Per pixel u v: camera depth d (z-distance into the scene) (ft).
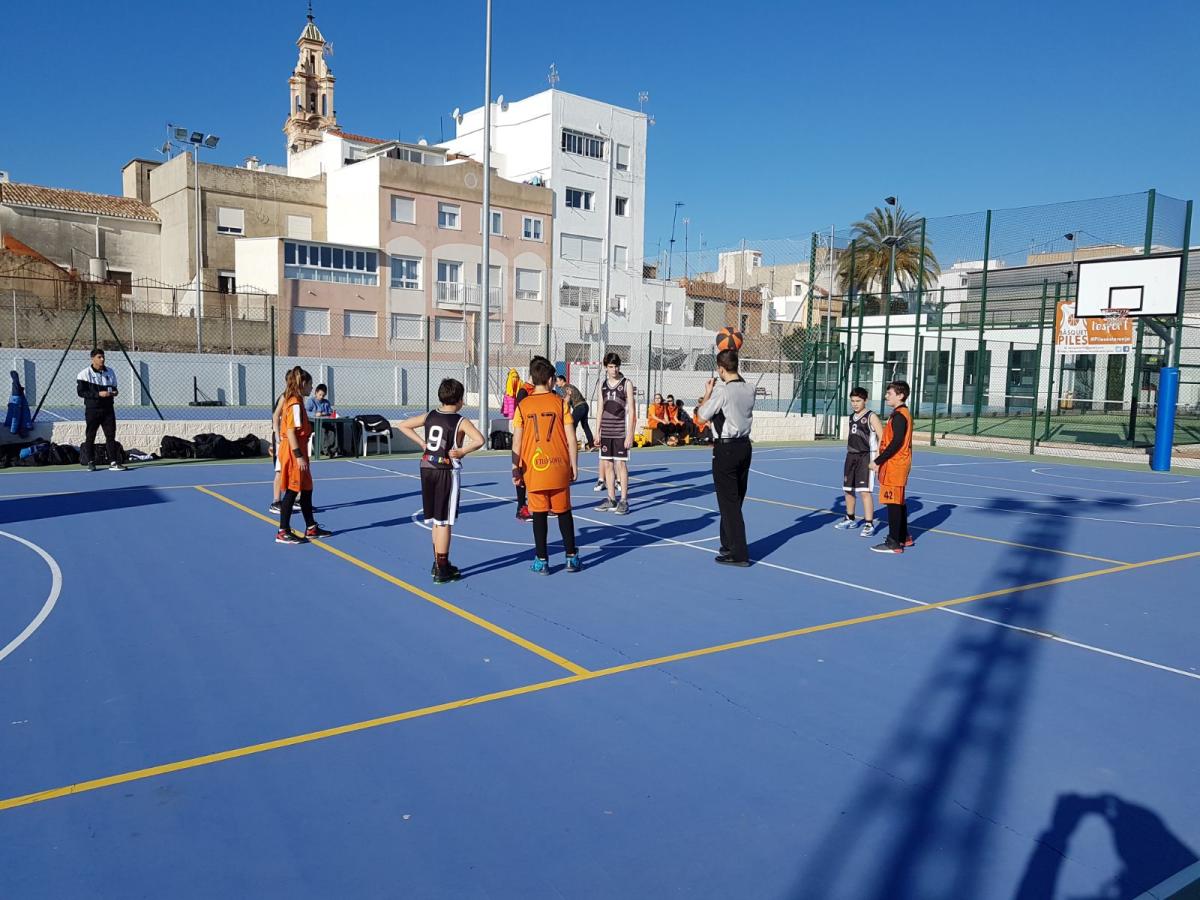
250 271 130.72
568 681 16.56
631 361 150.20
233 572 24.50
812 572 26.68
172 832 10.96
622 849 10.84
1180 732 15.05
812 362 84.23
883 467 29.94
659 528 33.63
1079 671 18.08
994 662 18.52
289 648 18.07
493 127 178.70
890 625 21.11
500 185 153.48
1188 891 10.32
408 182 142.10
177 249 142.82
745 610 22.02
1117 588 25.77
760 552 29.55
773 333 165.78
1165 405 61.72
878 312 132.57
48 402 95.30
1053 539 33.81
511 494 41.55
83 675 16.26
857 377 81.51
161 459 52.26
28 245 136.87
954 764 13.52
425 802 11.85
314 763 12.91
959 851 11.05
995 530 35.58
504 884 10.05
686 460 60.59
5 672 16.31
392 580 24.00
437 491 23.36
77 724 14.07
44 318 103.30
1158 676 17.92
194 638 18.58
